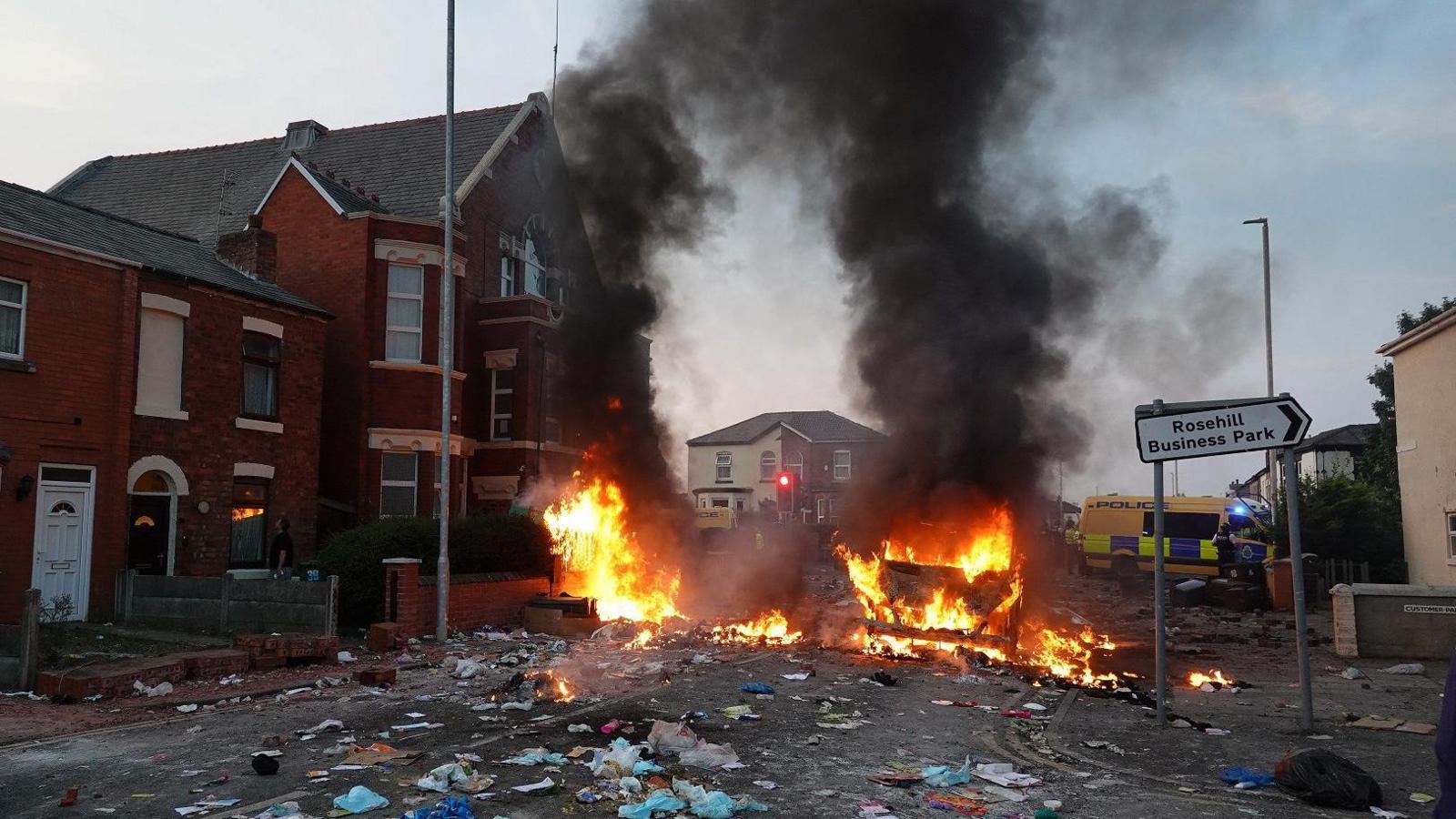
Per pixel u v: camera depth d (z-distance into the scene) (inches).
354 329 794.2
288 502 719.1
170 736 305.9
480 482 885.8
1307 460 1803.6
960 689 410.6
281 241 831.1
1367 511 907.4
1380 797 235.8
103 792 240.2
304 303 744.3
